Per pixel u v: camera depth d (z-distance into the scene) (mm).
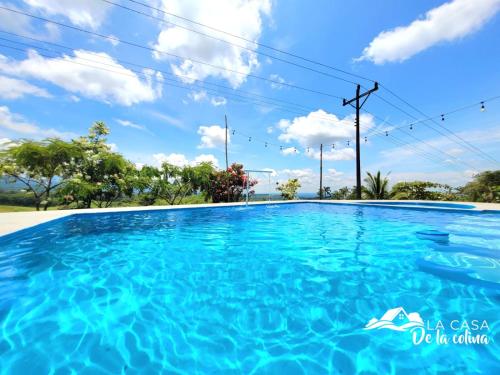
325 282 2871
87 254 4102
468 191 16297
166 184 13594
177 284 2844
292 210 11125
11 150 9039
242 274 3170
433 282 2824
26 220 5863
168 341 1761
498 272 3123
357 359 1562
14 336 1799
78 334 1834
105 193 11781
